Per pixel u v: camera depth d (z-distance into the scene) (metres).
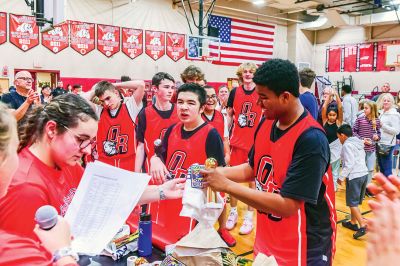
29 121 1.20
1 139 0.71
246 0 11.08
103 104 3.36
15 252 0.77
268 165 1.59
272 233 1.60
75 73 8.75
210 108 3.67
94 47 8.98
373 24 11.80
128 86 3.47
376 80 12.23
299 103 1.48
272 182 1.57
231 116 4.18
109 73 9.27
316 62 13.71
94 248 1.27
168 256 1.29
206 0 10.31
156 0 9.96
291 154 1.45
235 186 1.43
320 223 1.53
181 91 2.36
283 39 12.98
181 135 2.40
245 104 3.92
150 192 1.60
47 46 8.29
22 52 7.99
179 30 10.45
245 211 4.54
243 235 3.77
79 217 1.34
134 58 9.66
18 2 7.86
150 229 1.49
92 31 8.92
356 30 12.61
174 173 2.37
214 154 2.33
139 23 9.70
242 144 3.97
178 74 10.48
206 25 10.16
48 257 0.83
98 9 9.01
